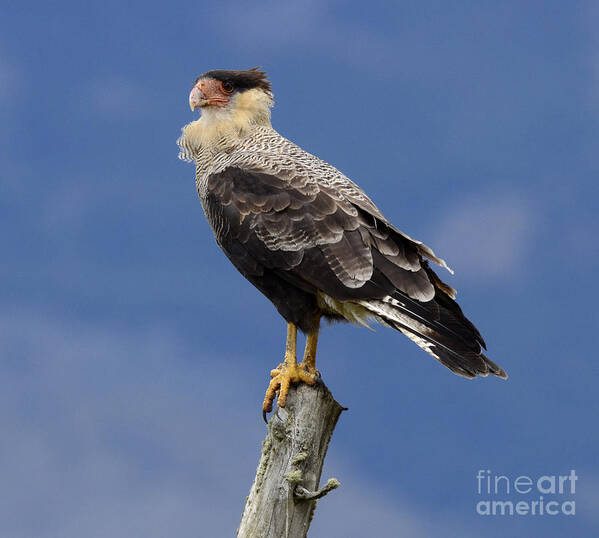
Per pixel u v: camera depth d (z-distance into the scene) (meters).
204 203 13.02
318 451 10.90
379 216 11.86
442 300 11.93
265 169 12.38
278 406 11.00
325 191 11.98
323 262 11.65
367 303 11.48
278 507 10.53
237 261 12.40
